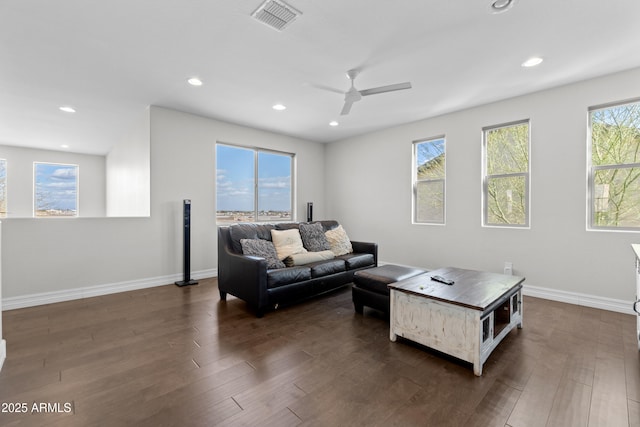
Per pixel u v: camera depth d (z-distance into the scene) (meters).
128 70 2.89
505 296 2.20
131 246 3.74
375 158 5.23
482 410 1.50
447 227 4.25
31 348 2.14
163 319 2.75
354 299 2.95
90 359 2.00
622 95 2.92
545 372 1.86
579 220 3.17
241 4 1.96
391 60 2.71
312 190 5.97
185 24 2.17
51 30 2.23
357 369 1.90
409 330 2.21
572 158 3.21
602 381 1.75
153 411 1.49
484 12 2.04
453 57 2.66
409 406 1.54
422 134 4.54
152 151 3.88
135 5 1.96
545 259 3.40
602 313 2.90
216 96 3.56
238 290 3.03
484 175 3.93
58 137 5.45
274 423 1.41
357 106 3.92
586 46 2.47
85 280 3.42
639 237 2.87
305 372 1.86
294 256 3.35
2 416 1.44
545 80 3.13
